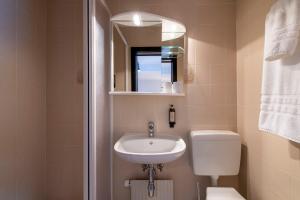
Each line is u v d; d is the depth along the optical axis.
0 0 1.23
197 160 1.59
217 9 1.78
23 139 1.44
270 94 1.10
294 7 0.90
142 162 1.33
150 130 1.72
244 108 1.63
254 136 1.48
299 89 0.91
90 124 1.27
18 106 1.38
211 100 1.78
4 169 1.28
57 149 1.69
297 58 0.93
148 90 1.75
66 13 1.68
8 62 1.29
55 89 1.68
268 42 1.05
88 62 1.27
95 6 1.32
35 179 1.56
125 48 1.75
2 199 1.27
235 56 1.78
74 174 1.68
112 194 1.79
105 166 1.59
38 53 1.58
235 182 1.78
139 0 1.79
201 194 1.78
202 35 1.78
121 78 1.74
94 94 1.29
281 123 1.00
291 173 1.08
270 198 1.28
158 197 1.73
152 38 1.76
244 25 1.62
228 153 1.57
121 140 1.60
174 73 1.75
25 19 1.44
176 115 1.79
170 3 1.79
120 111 1.80
